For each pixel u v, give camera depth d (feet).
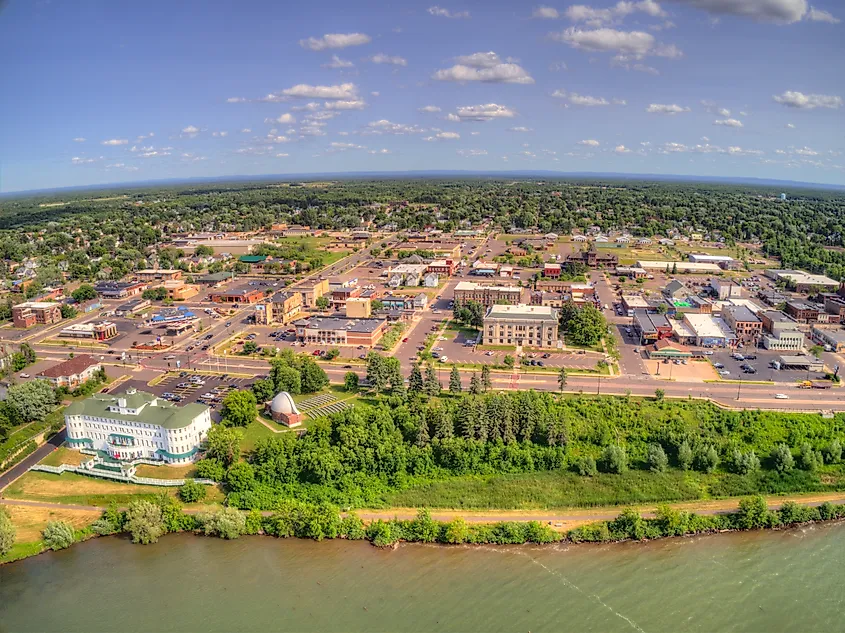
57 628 549.13
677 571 614.34
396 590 588.91
